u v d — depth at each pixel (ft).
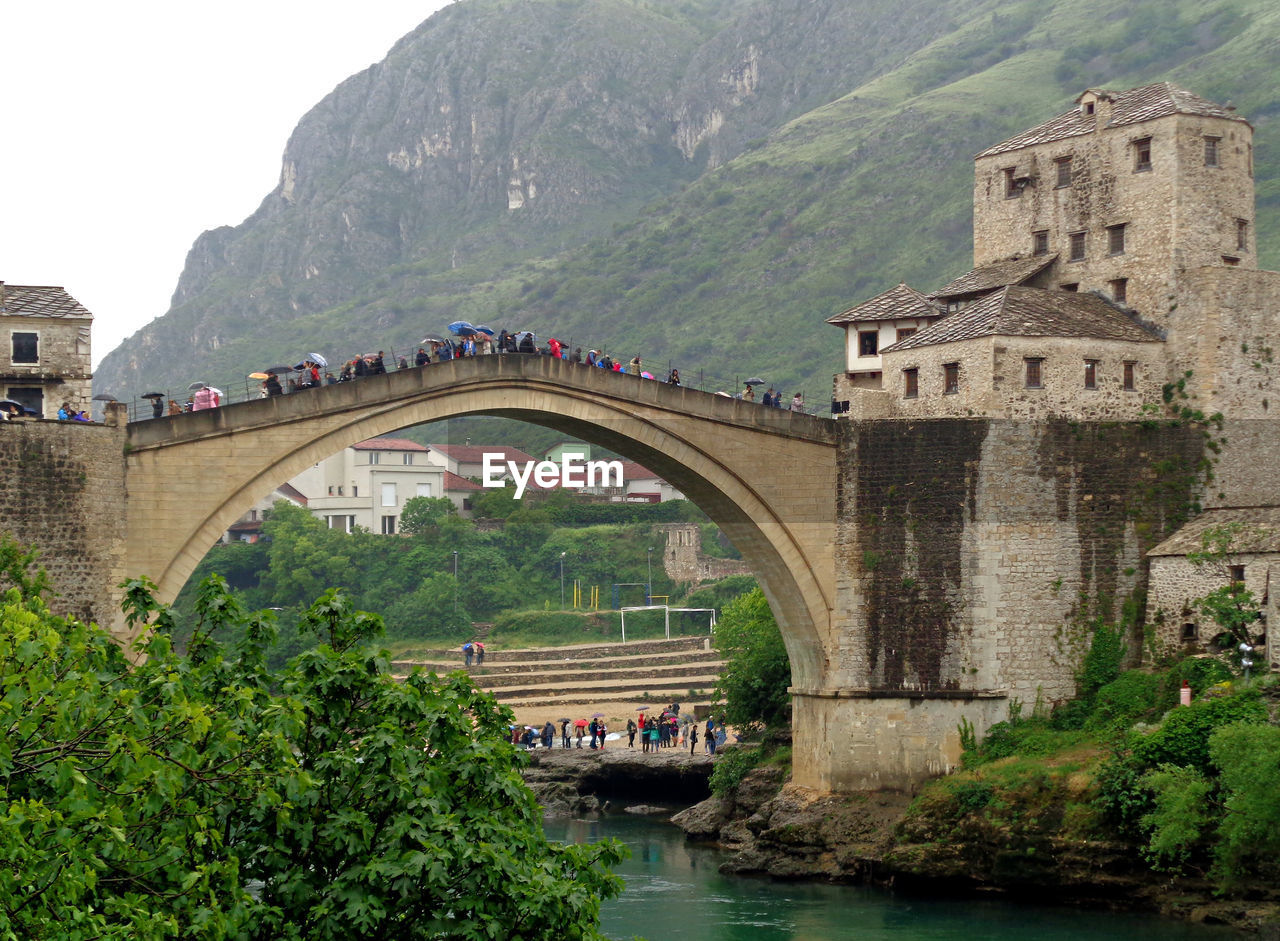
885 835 222.48
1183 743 202.28
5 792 88.94
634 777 304.09
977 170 265.13
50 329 220.23
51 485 189.88
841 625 234.58
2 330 218.18
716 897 212.64
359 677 114.32
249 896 99.60
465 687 121.08
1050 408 232.12
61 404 220.64
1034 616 229.86
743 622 290.97
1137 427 233.76
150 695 102.89
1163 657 226.99
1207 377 234.38
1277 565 214.07
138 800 95.71
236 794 104.42
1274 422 236.63
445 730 114.83
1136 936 187.01
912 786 229.86
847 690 233.55
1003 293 238.07
